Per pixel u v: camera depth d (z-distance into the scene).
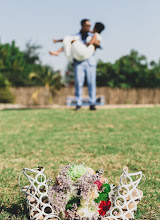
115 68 12.74
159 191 1.58
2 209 1.33
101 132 3.56
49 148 2.71
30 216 1.14
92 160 2.26
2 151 2.62
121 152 2.52
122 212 1.10
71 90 10.48
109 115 5.04
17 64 13.72
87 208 1.07
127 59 13.52
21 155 2.48
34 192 1.18
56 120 4.49
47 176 1.86
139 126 4.01
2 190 1.62
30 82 12.24
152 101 10.50
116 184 1.66
